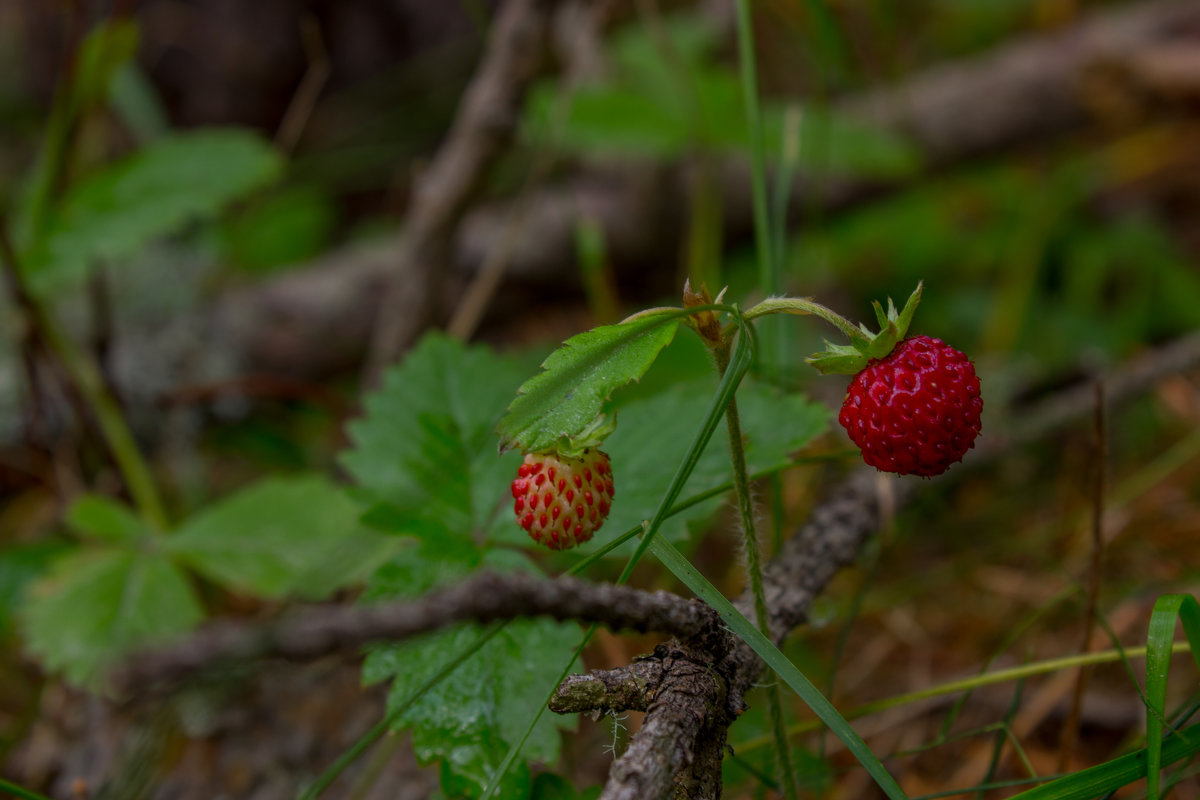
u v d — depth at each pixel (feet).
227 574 1.00
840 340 1.48
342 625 0.65
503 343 1.61
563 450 0.78
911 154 1.41
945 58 2.02
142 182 1.19
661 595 0.74
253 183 1.20
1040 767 0.94
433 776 0.91
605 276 1.67
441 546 0.85
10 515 1.28
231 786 0.93
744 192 1.62
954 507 1.20
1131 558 1.06
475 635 0.83
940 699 0.98
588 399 0.75
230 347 1.44
